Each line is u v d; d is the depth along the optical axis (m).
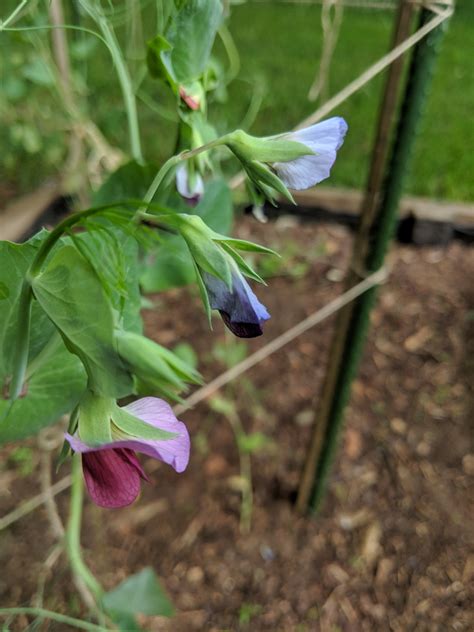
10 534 0.26
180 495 0.28
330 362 0.23
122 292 0.11
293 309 0.38
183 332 0.36
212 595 0.25
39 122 0.37
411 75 0.17
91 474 0.11
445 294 0.39
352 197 0.45
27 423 0.15
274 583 0.26
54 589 0.25
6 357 0.14
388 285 0.40
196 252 0.11
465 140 0.55
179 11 0.15
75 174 0.35
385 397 0.33
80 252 0.10
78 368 0.15
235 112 0.55
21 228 0.39
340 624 0.24
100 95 0.51
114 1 0.34
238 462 0.30
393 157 0.19
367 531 0.27
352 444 0.31
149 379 0.11
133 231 0.11
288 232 0.44
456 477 0.29
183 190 0.16
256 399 0.32
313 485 0.27
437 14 0.16
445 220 0.43
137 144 0.19
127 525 0.27
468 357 0.35
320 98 0.59
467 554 0.27
